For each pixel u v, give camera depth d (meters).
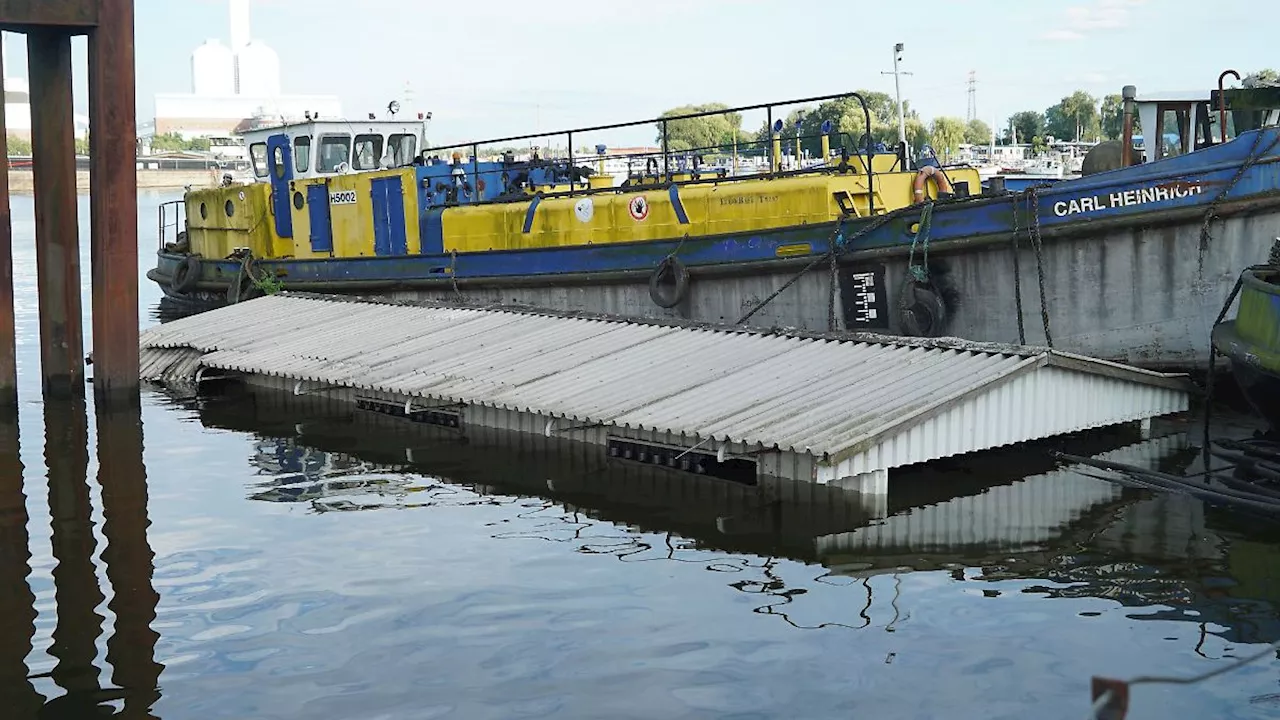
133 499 11.12
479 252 19.59
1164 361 14.12
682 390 12.44
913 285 15.28
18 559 9.36
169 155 123.19
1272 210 13.28
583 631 7.71
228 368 16.28
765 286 16.61
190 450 13.13
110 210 14.79
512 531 9.92
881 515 10.10
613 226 18.64
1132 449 11.98
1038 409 11.59
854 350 12.87
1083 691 6.75
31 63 15.20
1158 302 13.96
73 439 13.72
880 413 10.80
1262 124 15.20
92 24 14.27
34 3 13.86
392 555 9.34
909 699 6.69
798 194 16.81
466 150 26.67
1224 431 12.59
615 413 11.92
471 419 13.79
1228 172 13.41
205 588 8.62
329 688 6.95
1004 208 14.55
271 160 23.41
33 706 6.77
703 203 17.72
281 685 7.00
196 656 7.42
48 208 15.51
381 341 16.44
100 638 7.73
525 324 16.34
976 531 9.61
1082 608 7.97
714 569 8.89
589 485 11.30
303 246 22.80
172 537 9.89
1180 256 13.74
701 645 7.46
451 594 8.42
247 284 23.52
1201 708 6.52
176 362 17.52
